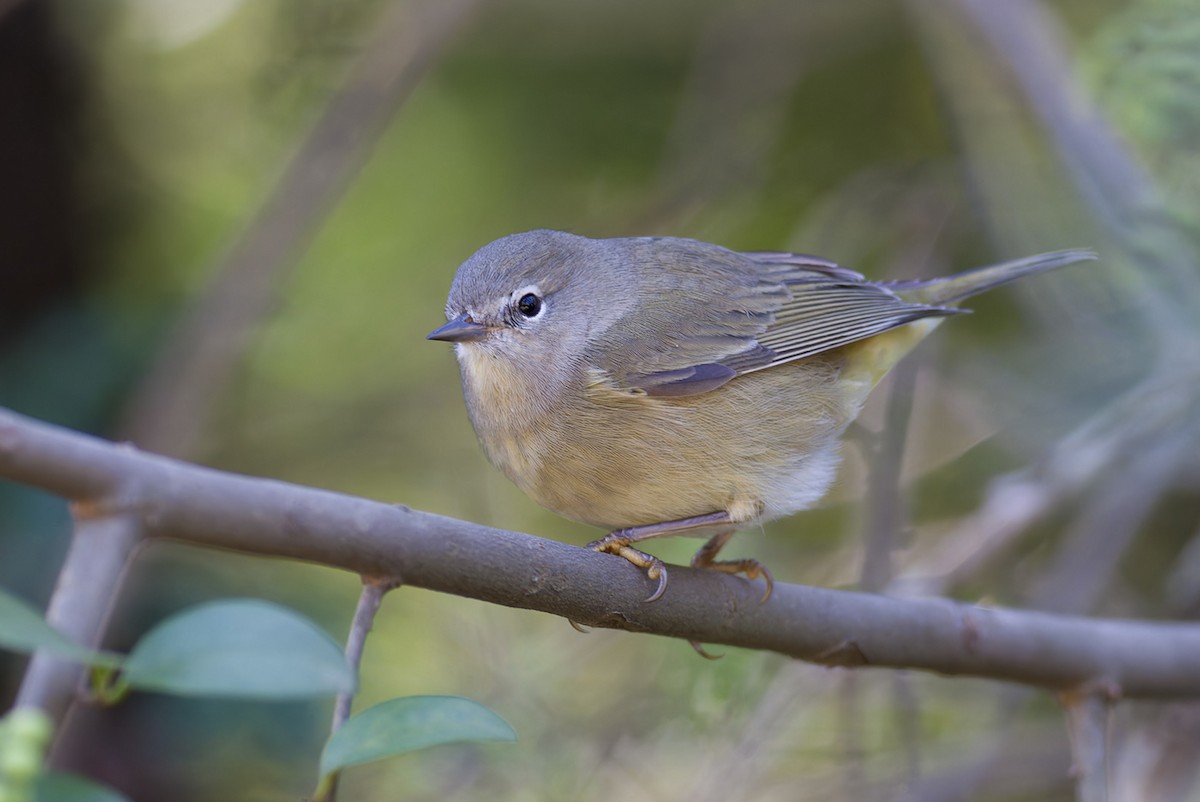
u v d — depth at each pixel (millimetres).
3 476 4125
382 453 13398
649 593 6125
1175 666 7691
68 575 4141
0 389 11773
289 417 13375
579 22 13352
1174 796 9445
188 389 10883
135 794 10688
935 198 12086
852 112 13172
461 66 13680
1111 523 9938
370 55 11242
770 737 9750
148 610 10711
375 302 13953
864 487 10969
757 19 12812
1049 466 9969
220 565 11250
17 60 12430
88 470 4195
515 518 12844
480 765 9977
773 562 11336
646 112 13578
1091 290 10938
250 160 13742
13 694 10398
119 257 13406
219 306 11000
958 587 10086
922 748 10844
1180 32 9695
